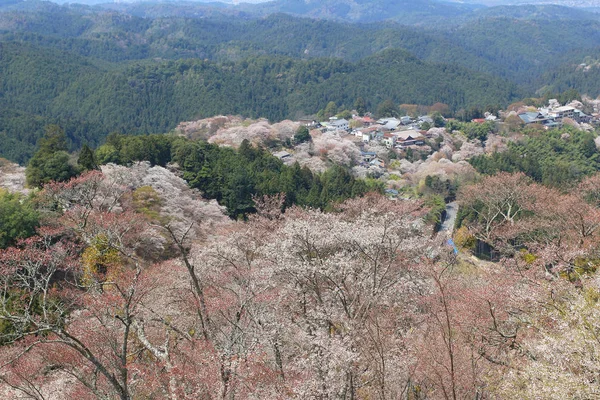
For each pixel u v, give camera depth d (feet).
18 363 40.52
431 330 45.11
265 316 46.14
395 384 39.91
